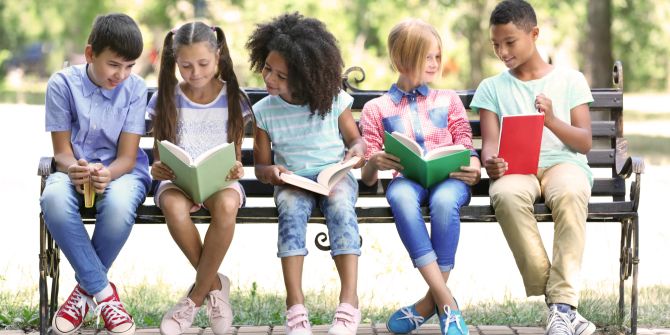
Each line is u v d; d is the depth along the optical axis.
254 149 6.18
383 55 31.02
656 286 7.72
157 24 32.97
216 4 25.88
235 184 5.88
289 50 5.78
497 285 7.91
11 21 39.09
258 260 8.84
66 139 5.96
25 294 7.17
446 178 5.93
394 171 6.36
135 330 6.27
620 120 6.61
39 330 6.08
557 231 5.80
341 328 5.46
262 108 6.12
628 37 39.19
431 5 30.89
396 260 8.61
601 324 6.47
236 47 23.56
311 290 7.54
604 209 5.95
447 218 5.73
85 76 6.02
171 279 8.10
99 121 5.98
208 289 5.77
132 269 8.30
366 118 6.36
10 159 15.65
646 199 12.34
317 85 5.86
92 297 5.76
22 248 9.30
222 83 6.04
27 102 26.11
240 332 6.29
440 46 6.33
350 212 5.68
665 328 6.43
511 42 6.19
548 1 32.84
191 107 5.97
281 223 5.66
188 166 5.30
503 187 5.81
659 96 39.59
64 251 5.59
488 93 6.44
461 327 5.64
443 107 6.36
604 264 8.60
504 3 6.23
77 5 38.06
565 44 35.75
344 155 6.15
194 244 5.68
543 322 6.62
